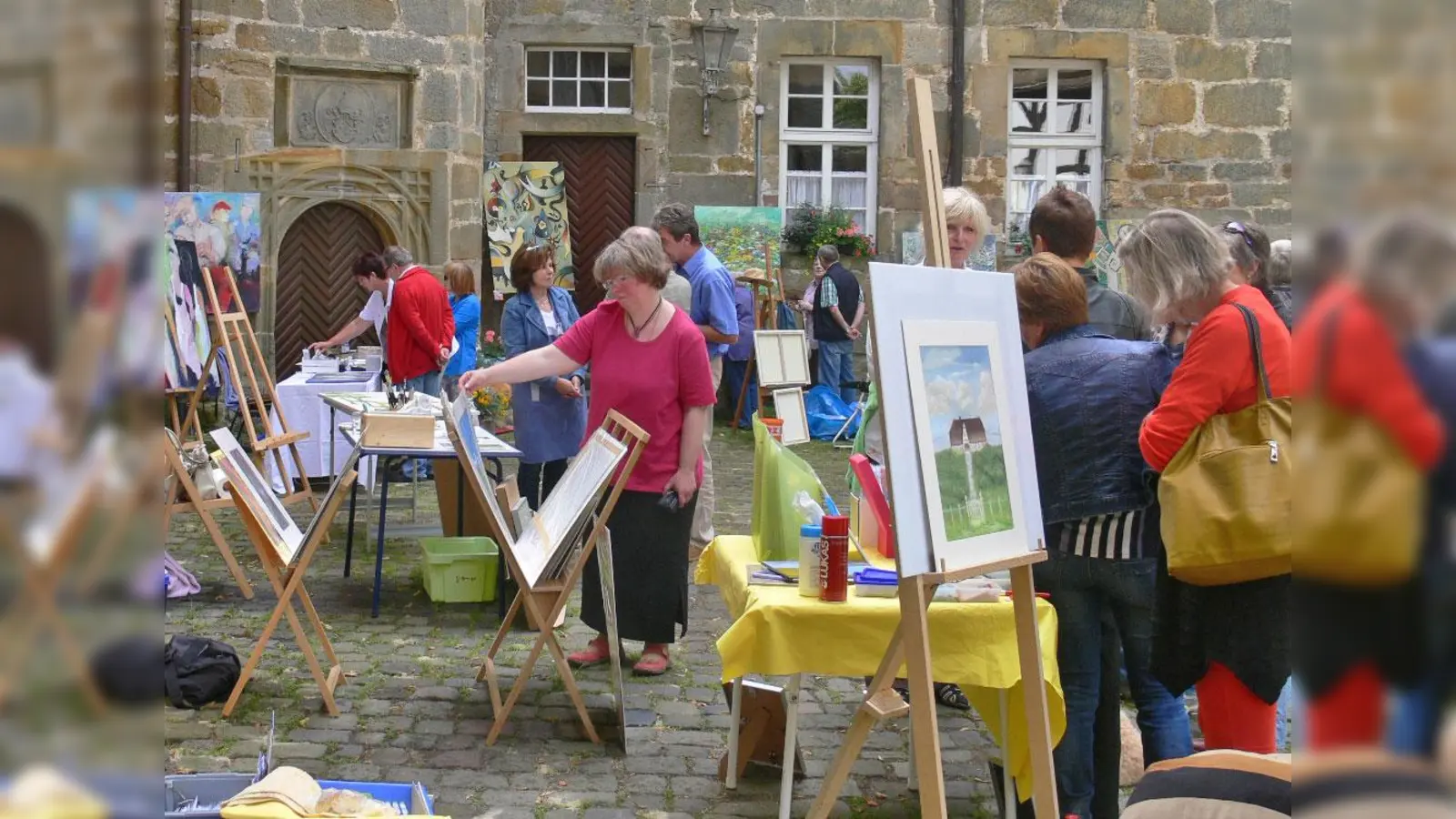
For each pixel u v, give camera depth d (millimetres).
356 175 11734
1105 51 13695
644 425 4660
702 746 4219
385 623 5637
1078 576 3166
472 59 12281
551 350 4703
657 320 4645
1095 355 3174
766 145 13617
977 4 13562
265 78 11359
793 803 3754
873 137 13898
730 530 7828
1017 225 13992
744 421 13148
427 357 8602
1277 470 2719
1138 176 13883
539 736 4273
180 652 4480
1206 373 2775
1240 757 1543
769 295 13062
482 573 5988
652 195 13570
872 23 13562
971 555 2557
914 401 2490
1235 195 13938
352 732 4250
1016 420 2814
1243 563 2723
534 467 6348
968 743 4312
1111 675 3402
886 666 2732
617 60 13641
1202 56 13828
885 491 3766
